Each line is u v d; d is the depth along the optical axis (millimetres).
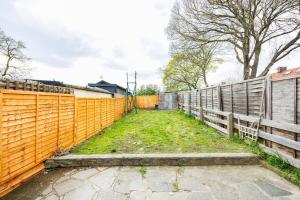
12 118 3055
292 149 3719
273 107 4355
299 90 3562
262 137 4676
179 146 5539
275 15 10273
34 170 3723
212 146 5445
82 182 3443
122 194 3027
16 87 3271
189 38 12727
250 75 11844
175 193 3039
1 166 2830
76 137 5574
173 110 21141
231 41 12172
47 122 4082
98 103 7785
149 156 4223
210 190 3113
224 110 7461
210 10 11445
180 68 26234
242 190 3094
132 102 20703
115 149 5230
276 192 3016
